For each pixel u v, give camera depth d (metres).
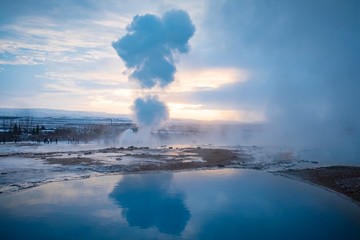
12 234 10.16
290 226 11.45
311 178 19.47
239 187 17.31
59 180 17.81
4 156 25.14
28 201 13.70
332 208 13.48
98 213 12.48
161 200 14.60
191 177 20.05
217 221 11.98
